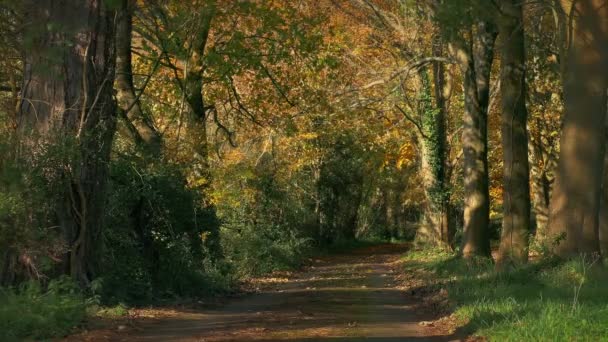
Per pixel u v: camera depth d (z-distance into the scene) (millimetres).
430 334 12320
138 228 19484
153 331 12836
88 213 15977
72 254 15633
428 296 19406
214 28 26422
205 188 24594
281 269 33062
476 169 29125
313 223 50375
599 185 18609
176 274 19969
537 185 40562
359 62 35938
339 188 56625
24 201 14781
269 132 32156
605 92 18312
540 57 32219
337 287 23922
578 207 18547
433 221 40031
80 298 14547
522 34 22516
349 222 61281
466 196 29359
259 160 36812
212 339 11555
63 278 14820
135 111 22422
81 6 15945
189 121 26375
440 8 18359
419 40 35344
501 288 16609
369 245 62781
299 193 48312
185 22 22859
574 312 11547
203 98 30406
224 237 30547
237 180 32469
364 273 32219
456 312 14164
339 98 32812
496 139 44250
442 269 27234
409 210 73125
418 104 39250
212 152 29391
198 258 22125
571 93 18484
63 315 12867
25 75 15984
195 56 26062
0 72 18281
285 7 26969
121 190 18625
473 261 26891
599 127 18391
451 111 43156
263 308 17094
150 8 22719
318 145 43094
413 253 39844
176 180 20688
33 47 15422
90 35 16000
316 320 14125
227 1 24500
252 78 29672
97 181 16203
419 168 44312
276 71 27312
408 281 26156
